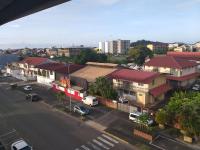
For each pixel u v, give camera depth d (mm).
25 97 55438
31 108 46156
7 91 63031
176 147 28203
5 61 125562
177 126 33219
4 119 39781
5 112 43750
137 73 49156
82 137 31656
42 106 47406
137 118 34719
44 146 29250
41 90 62969
